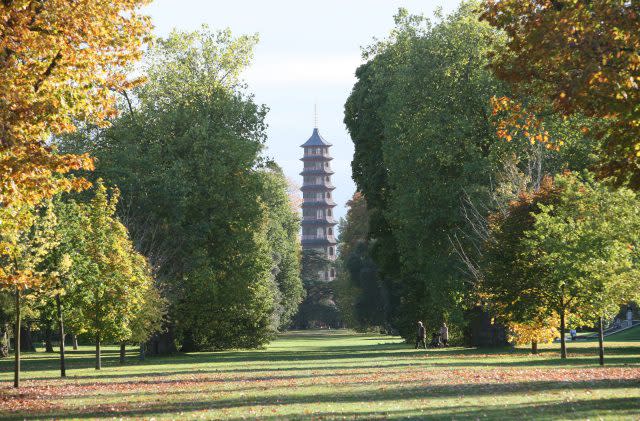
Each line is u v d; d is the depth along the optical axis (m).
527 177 74.38
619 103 28.09
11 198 31.66
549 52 29.20
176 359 86.94
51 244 47.50
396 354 81.06
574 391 31.36
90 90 32.47
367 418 24.11
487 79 77.38
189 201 89.38
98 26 31.62
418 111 82.50
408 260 86.69
